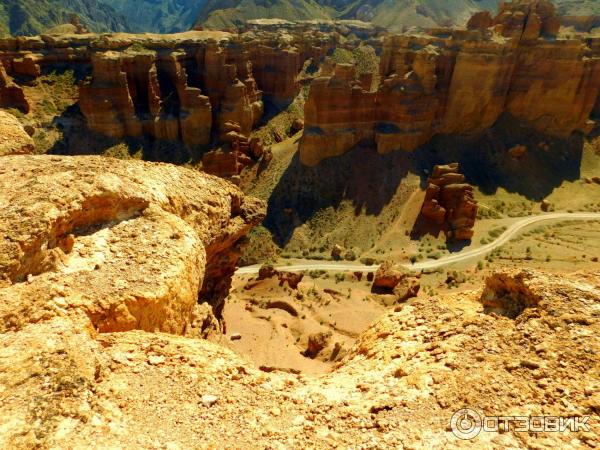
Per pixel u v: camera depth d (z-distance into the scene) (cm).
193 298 1606
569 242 5881
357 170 7638
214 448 864
